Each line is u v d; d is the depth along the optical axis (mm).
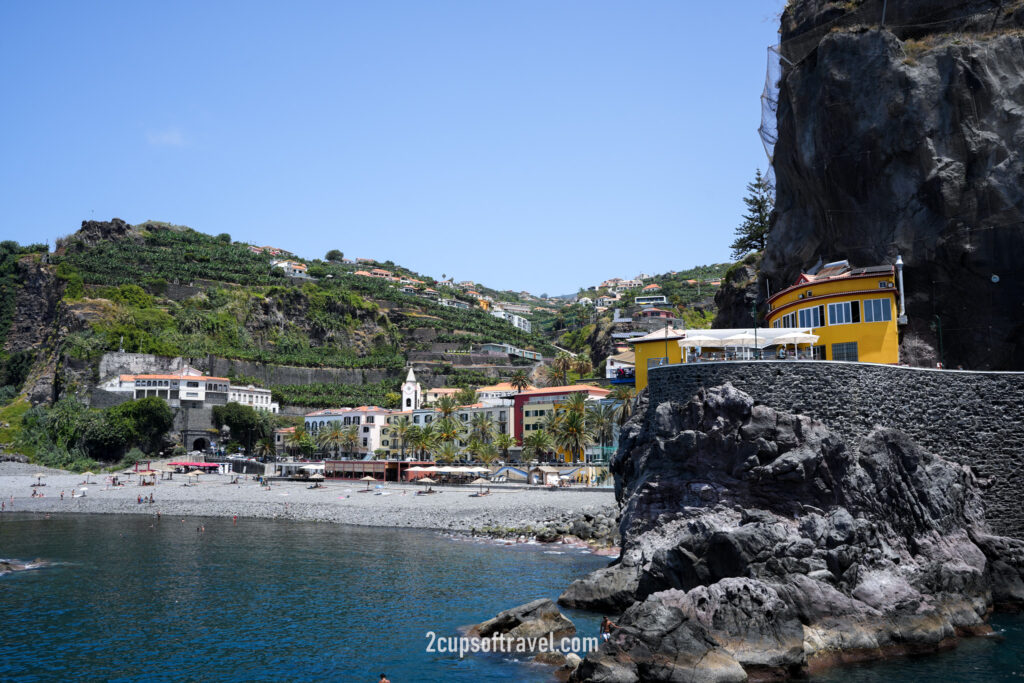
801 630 35531
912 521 42625
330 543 85812
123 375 194875
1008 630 40969
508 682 37156
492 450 145750
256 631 47875
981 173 63000
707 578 39844
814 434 42469
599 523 84938
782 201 83875
